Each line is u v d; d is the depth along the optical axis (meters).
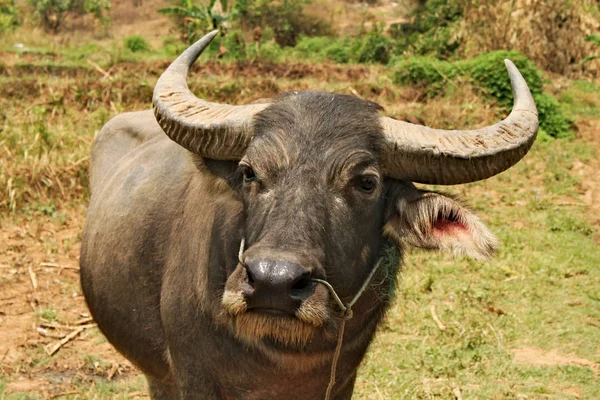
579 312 7.03
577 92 16.58
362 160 3.16
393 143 3.26
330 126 3.17
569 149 12.23
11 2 25.14
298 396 3.52
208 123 3.35
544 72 18.08
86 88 12.16
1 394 5.22
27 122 10.49
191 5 17.91
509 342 6.43
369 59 20.14
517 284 7.52
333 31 27.81
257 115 3.26
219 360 3.44
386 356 6.00
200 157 3.48
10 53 17.61
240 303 2.89
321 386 3.52
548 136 12.84
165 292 3.67
